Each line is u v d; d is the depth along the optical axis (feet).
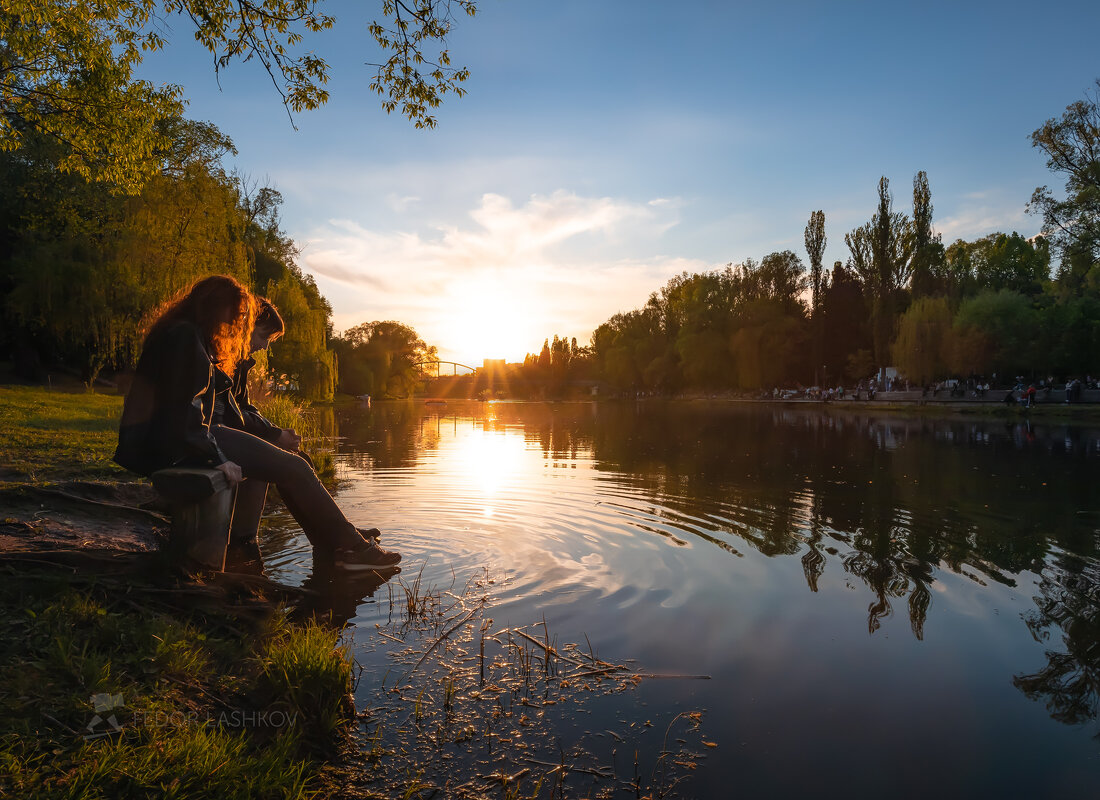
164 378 14.56
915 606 15.47
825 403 171.63
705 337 245.24
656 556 19.52
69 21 32.48
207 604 13.04
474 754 9.30
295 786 8.11
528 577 17.35
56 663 9.61
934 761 9.25
